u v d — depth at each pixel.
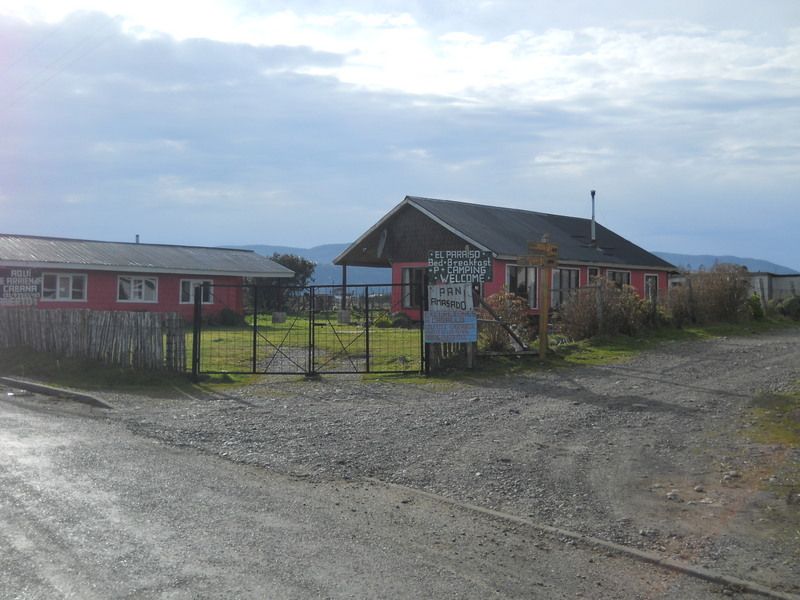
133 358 15.59
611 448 8.59
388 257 30.64
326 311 30.03
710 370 14.23
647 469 7.68
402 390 13.25
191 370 15.62
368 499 6.91
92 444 9.06
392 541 5.72
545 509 6.55
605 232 37.06
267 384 14.33
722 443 8.58
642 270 34.72
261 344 22.06
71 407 12.38
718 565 5.22
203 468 7.99
